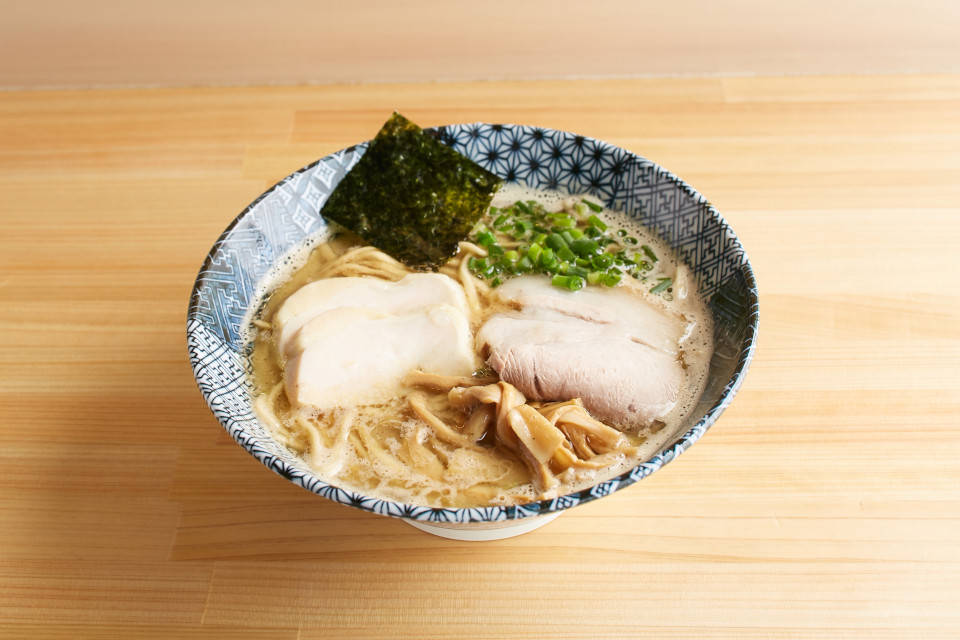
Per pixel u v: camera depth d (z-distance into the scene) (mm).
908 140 624
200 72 715
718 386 421
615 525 450
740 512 453
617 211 520
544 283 498
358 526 455
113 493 470
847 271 544
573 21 682
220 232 589
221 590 437
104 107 690
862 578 432
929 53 690
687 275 484
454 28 688
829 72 698
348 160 519
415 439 436
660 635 419
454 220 522
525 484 420
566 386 443
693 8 674
